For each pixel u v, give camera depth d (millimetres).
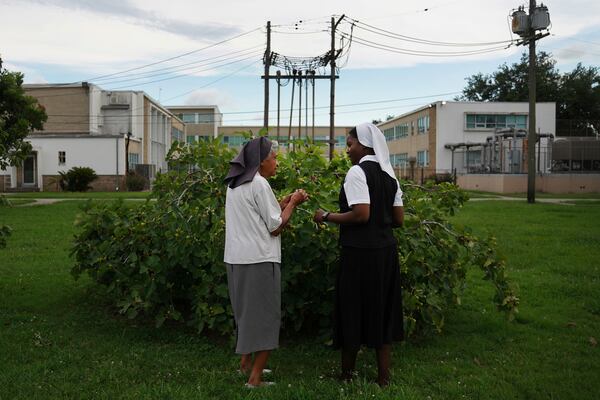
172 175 5250
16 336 4906
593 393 3836
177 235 4871
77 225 5445
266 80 31391
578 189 36938
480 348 4789
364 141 4000
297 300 4805
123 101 46906
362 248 3844
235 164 3932
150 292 4848
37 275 7566
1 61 21016
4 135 6633
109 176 39719
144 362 4316
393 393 3668
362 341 3918
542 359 4539
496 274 5129
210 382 3875
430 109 49875
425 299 4812
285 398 3602
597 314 5941
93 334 5051
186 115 79750
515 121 48688
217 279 4801
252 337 3793
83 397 3629
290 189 4738
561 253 9734
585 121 63000
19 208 19797
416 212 5055
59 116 45469
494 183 37906
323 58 31125
